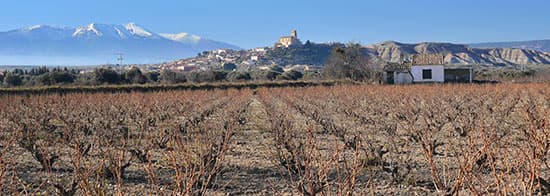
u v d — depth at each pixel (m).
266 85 54.81
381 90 40.94
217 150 11.63
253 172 12.10
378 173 11.30
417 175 11.23
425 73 60.19
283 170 12.21
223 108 32.19
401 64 62.81
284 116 21.17
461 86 44.00
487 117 22.19
